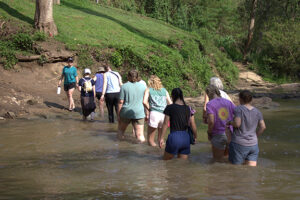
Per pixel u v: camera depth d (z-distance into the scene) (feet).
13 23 53.98
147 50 63.87
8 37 51.26
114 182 15.53
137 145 23.90
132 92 25.30
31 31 53.72
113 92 32.48
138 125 25.53
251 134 17.80
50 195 13.85
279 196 13.51
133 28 79.77
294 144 24.04
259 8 131.95
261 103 46.85
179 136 19.13
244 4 137.49
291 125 31.55
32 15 60.80
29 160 19.61
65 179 16.03
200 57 78.28
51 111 37.58
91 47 57.21
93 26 68.95
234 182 15.29
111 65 57.16
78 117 35.68
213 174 16.52
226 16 133.59
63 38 56.08
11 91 40.24
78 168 17.92
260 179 15.72
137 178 16.08
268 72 107.34
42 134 26.91
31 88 45.21
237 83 90.68
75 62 54.24
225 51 114.42
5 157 20.27
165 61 61.98
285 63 105.60
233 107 19.60
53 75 50.49
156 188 14.57
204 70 72.74
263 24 128.98
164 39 78.84
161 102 23.58
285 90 77.56
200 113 40.16
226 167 17.76
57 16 67.62
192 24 126.21
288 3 129.39
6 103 36.70
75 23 67.05
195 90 63.57
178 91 19.72
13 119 33.24
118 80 32.83
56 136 26.30
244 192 13.98
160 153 21.50
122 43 62.69
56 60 51.62
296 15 127.95
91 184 15.25
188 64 70.64
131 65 58.65
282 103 50.24
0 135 26.37
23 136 26.11
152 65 59.47
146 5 121.39
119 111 25.62
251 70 108.47
